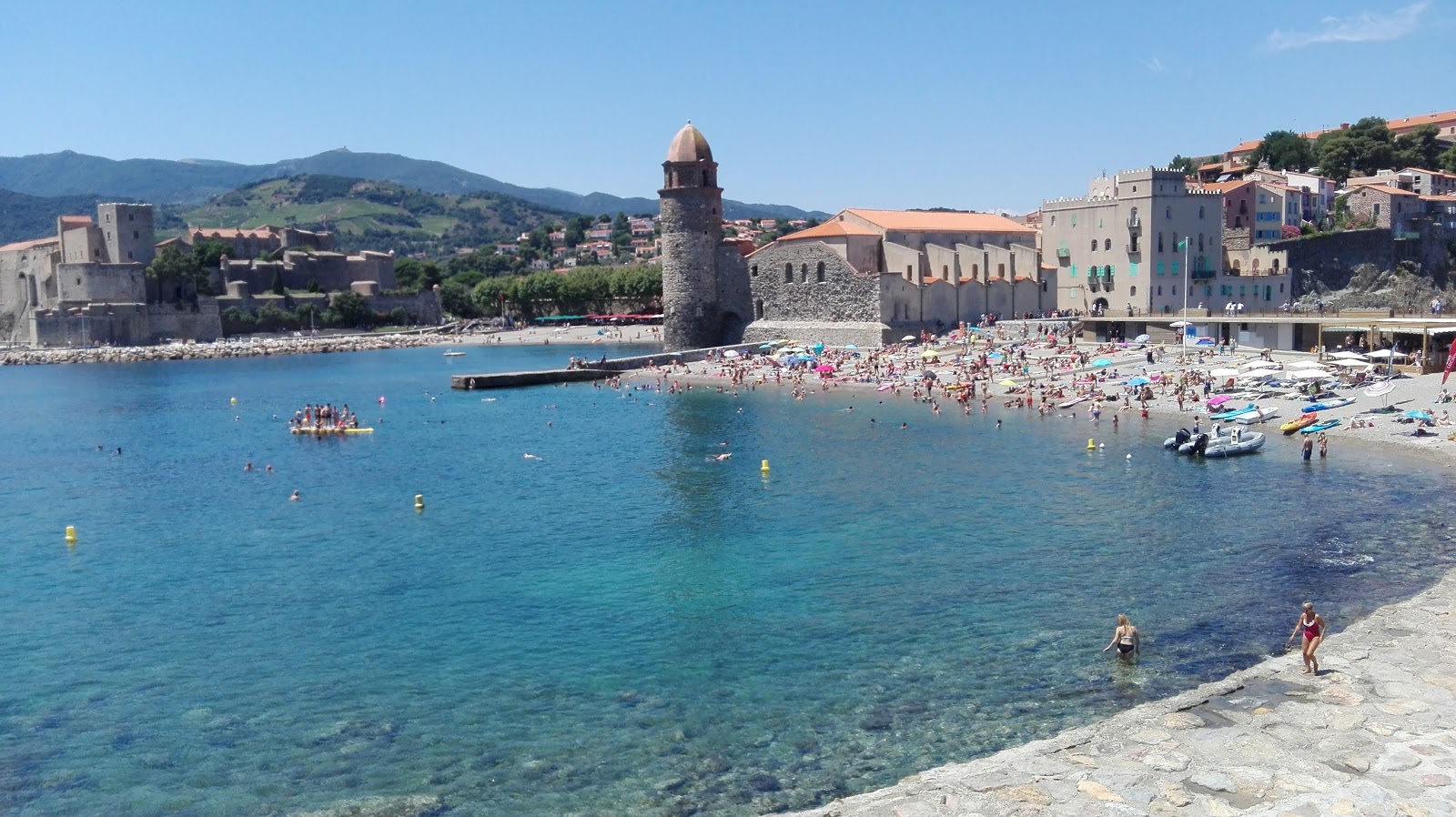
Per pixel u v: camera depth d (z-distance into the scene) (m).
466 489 64.31
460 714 31.02
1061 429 79.25
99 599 43.34
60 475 73.88
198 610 41.47
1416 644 30.16
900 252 139.25
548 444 81.62
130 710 31.86
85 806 26.16
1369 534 46.59
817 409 95.94
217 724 30.69
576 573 45.09
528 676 33.75
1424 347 93.00
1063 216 144.38
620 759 27.94
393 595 42.72
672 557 47.22
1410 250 171.12
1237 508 52.53
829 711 30.39
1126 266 135.62
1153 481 59.53
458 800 26.05
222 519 57.97
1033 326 128.50
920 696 31.11
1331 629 34.72
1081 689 31.08
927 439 77.38
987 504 55.47
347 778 27.27
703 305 154.62
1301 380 87.38
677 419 93.62
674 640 36.56
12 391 141.62
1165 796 21.80
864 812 21.92
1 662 36.03
